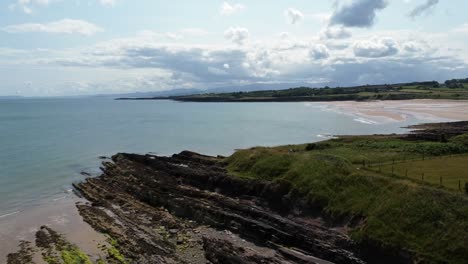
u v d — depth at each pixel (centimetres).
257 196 4534
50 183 6056
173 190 5116
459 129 8400
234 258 3328
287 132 11138
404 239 3138
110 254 3550
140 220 4409
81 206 4900
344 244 3384
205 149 8850
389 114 14225
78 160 7719
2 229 4238
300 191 4197
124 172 6134
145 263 3406
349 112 16262
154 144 9706
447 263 2858
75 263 3350
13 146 9381
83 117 18988
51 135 11500
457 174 4041
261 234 3819
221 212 4269
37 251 3666
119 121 16412
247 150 5950
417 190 3484
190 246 3756
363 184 3919
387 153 5600
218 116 17688
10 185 5925
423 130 9256
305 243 3538
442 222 3120
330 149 6200
